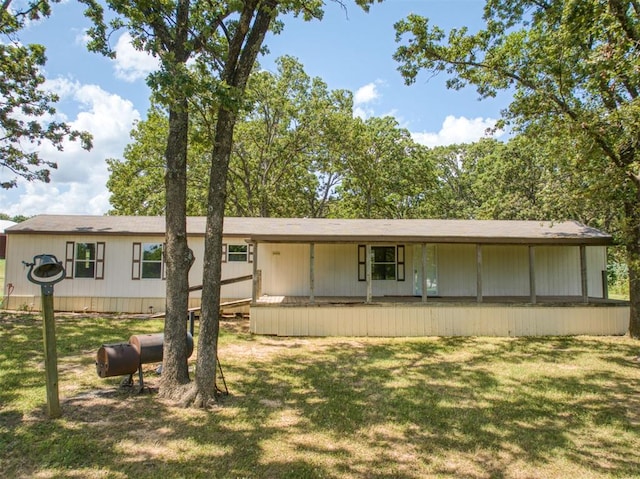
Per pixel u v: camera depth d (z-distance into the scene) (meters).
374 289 13.02
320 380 6.72
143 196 23.34
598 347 9.48
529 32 9.63
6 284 13.16
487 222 14.23
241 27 5.52
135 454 3.96
